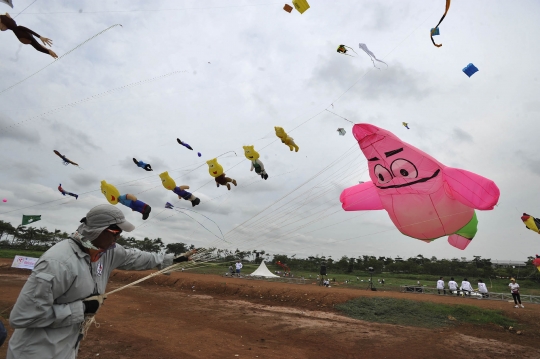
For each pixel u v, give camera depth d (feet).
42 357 9.45
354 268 182.29
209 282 86.53
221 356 30.68
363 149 25.13
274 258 199.52
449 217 23.95
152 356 29.35
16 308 9.09
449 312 53.42
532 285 115.75
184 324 43.80
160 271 14.03
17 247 172.76
